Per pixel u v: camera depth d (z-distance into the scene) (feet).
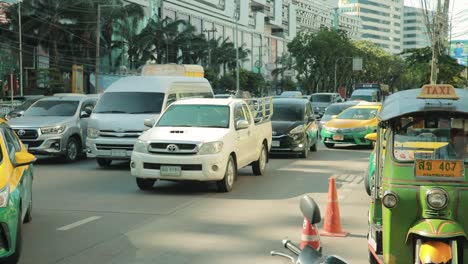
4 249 21.15
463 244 17.89
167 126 41.45
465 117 18.74
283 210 33.12
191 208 33.71
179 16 313.73
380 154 20.92
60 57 199.00
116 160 55.57
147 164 38.60
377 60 363.35
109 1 205.05
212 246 25.18
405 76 372.58
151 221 30.17
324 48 280.51
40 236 26.94
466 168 18.02
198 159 37.81
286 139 59.26
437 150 18.66
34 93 188.85
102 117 52.19
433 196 17.84
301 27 540.52
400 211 18.34
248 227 28.84
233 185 42.22
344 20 604.90
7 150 24.30
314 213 11.79
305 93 295.07
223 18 369.30
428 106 18.57
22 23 187.83
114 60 223.30
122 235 27.14
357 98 137.49
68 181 44.27
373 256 21.56
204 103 42.96
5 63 188.24
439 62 165.99
